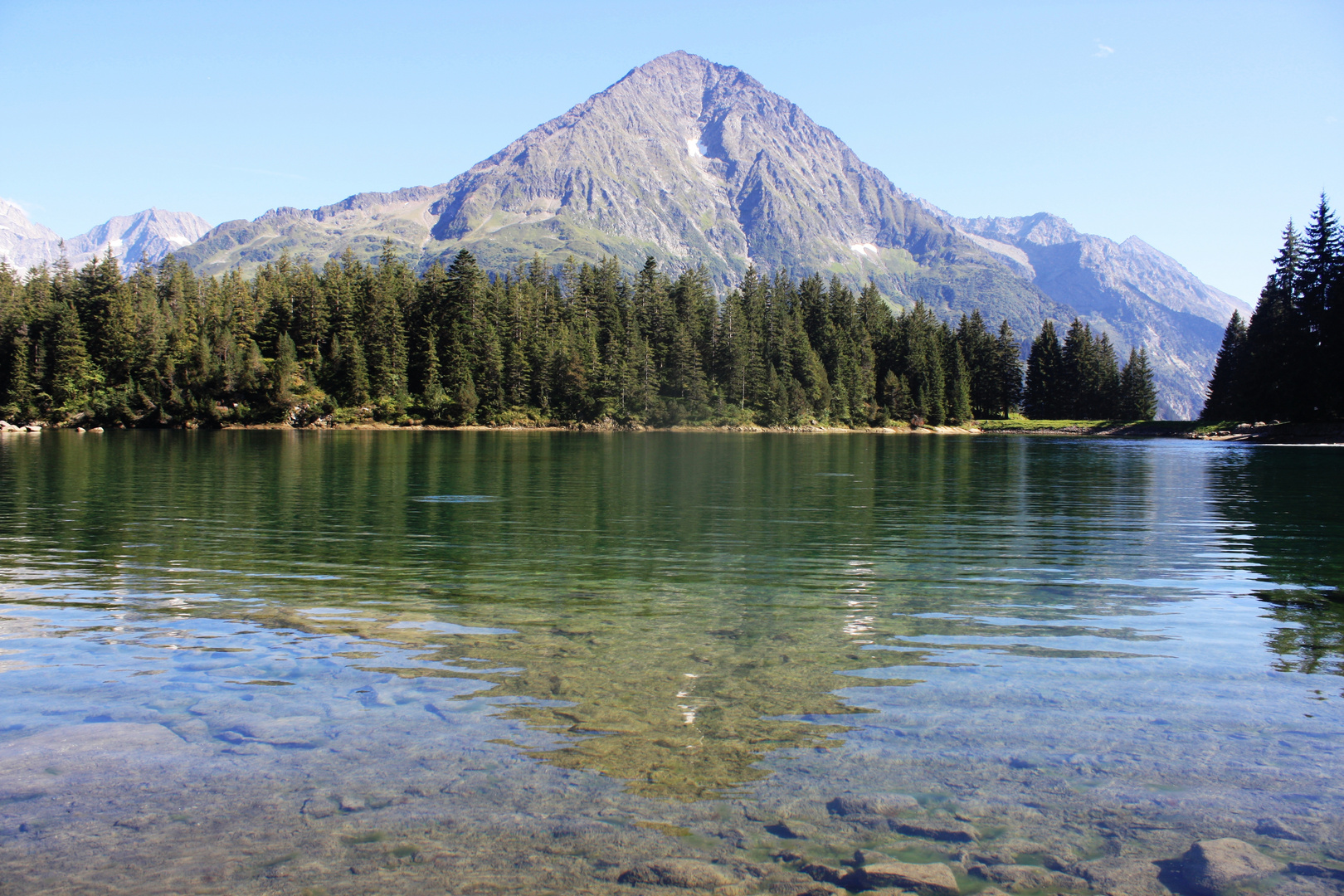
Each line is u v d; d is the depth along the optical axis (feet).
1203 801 20.08
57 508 79.82
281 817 18.89
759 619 38.22
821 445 277.64
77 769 21.35
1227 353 411.75
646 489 105.91
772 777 21.08
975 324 556.10
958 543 62.03
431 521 72.95
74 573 48.03
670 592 44.14
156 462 148.97
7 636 34.19
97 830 18.30
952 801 19.89
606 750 22.67
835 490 106.22
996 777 21.22
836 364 492.95
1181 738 23.84
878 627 36.78
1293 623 37.81
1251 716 25.67
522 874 16.47
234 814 19.03
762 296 534.37
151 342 390.21
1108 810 19.54
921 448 257.75
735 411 454.81
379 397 407.85
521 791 20.13
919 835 18.22
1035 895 15.88
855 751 22.77
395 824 18.56
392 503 86.74
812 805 19.54
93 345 405.59
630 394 428.97
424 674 29.48
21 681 28.37
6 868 16.76
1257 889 16.22
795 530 68.69
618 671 29.86
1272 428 313.94
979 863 17.06
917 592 44.50
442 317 440.86
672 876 16.37
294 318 430.61
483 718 25.08
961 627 36.88
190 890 16.01
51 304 400.67
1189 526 73.10
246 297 446.60
